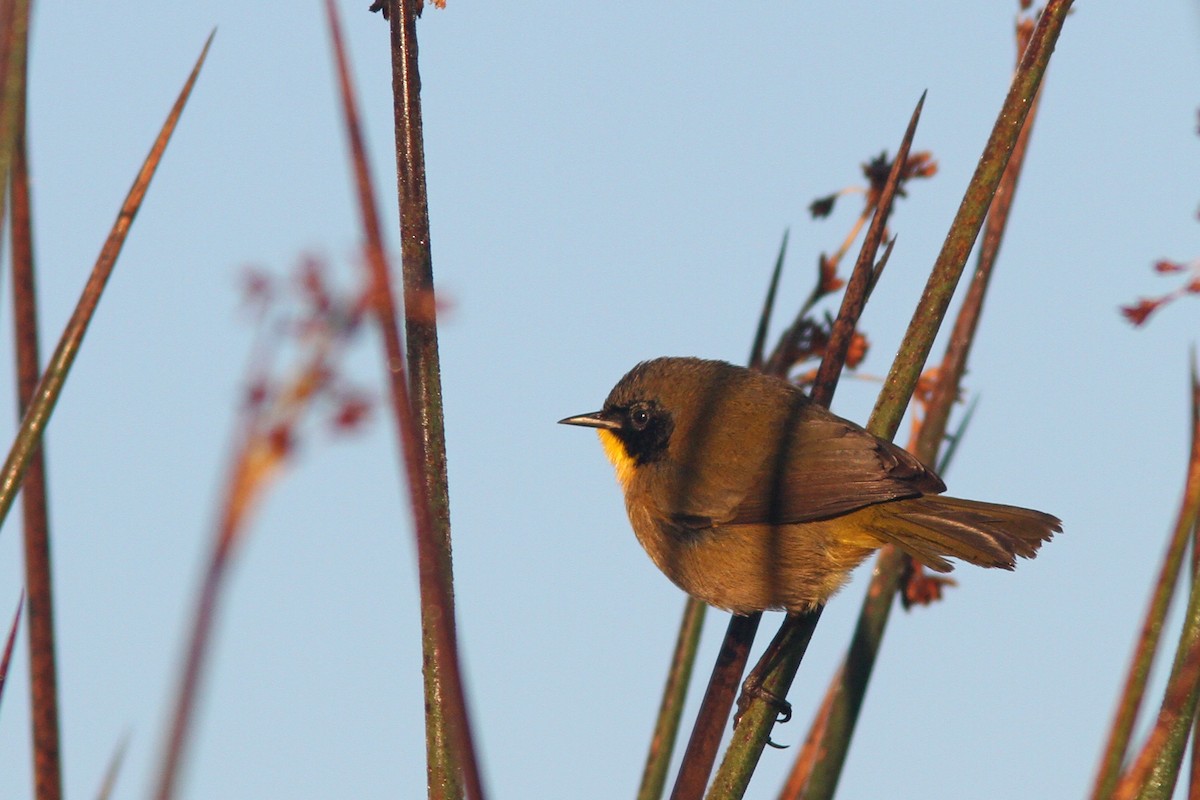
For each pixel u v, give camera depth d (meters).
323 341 1.38
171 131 5.67
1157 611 5.35
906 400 7.14
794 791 7.64
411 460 2.47
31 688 5.70
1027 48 6.91
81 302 5.37
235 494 1.39
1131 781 4.66
